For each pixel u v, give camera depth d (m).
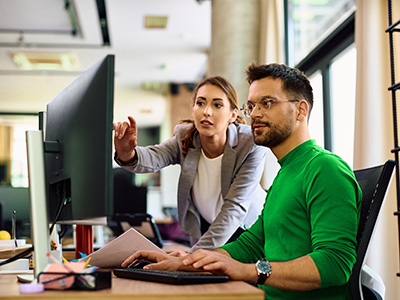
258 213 2.46
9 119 13.30
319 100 4.51
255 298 0.95
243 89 5.14
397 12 2.56
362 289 1.43
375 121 2.76
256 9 5.28
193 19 7.45
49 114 1.45
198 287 1.05
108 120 1.10
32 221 1.20
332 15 4.22
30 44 8.09
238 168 2.28
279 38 4.98
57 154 1.30
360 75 2.92
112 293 0.94
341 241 1.28
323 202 1.35
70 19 7.04
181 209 2.41
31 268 1.79
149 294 0.93
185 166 2.32
